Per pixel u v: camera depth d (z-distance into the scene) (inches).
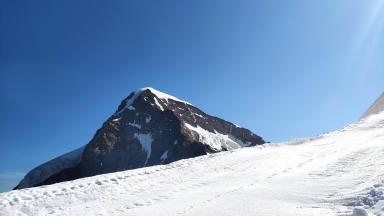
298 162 1021.8
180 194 754.2
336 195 614.9
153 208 645.3
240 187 746.2
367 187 616.1
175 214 584.1
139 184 874.1
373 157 883.4
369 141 1216.2
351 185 659.4
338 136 1510.8
